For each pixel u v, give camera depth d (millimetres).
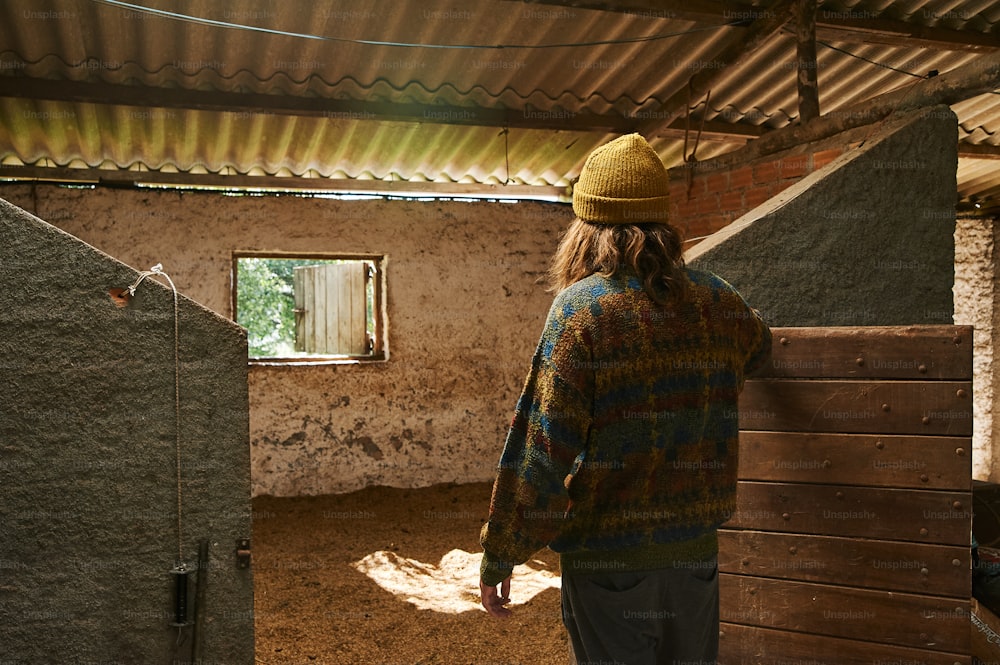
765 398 2604
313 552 5273
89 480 1897
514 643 3773
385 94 5113
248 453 1994
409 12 4188
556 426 1700
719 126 5812
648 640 1778
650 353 1723
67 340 1875
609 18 4387
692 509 1774
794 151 4211
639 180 1817
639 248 1771
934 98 3145
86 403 1889
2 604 1860
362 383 6754
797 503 2574
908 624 2453
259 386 6512
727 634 2662
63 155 5797
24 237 1847
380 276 6957
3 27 4066
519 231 7145
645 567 1744
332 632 3918
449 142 5996
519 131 5871
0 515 1853
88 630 1909
